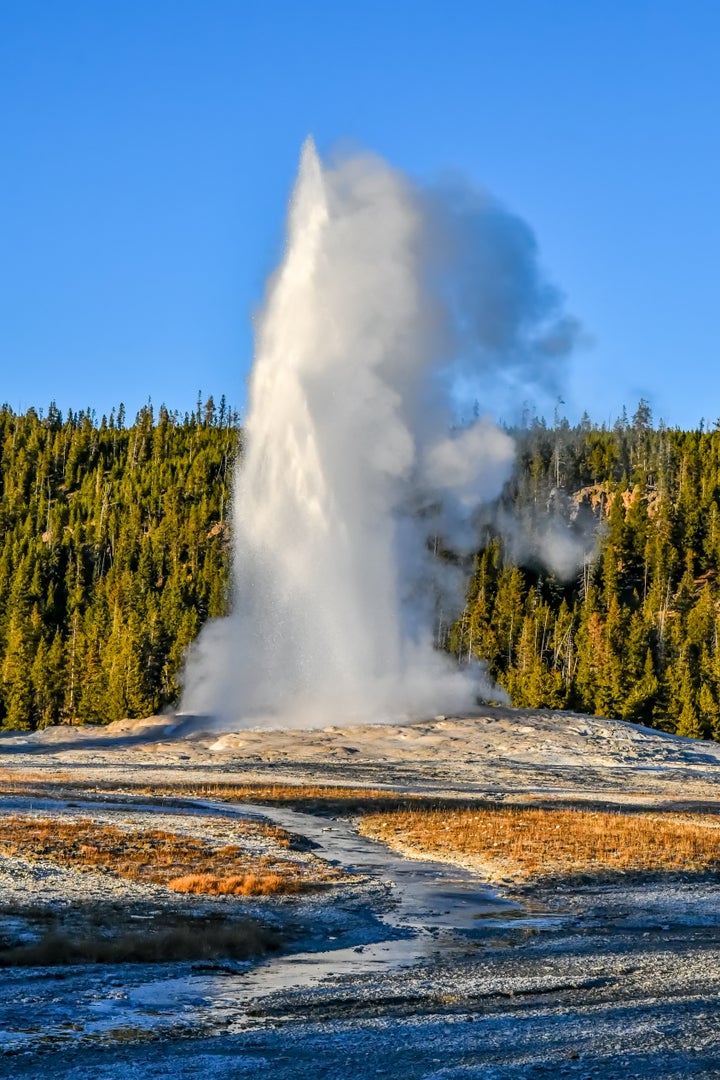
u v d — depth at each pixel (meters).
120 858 40.66
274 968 25.72
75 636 150.62
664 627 156.12
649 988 23.33
